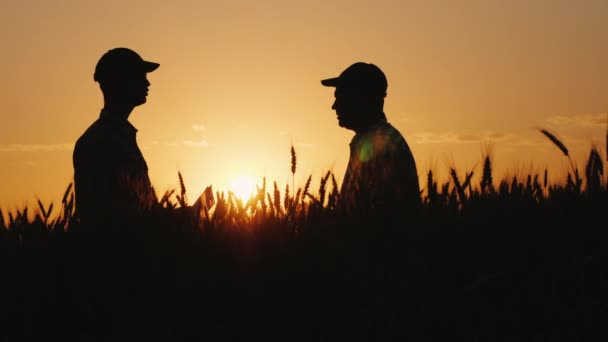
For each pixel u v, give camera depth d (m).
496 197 3.49
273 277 3.15
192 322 3.02
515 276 3.00
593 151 3.40
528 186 3.54
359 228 3.38
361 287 2.98
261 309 2.97
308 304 3.03
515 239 3.13
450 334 2.80
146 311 3.06
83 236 3.55
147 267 3.26
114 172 6.81
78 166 6.87
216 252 3.34
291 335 2.92
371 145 6.61
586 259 2.97
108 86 7.18
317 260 3.24
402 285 2.92
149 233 3.49
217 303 3.07
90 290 3.21
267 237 3.39
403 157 6.50
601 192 3.40
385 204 3.50
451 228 3.26
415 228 3.29
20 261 3.41
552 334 2.78
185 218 3.62
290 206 3.64
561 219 3.26
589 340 2.78
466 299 2.84
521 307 2.87
